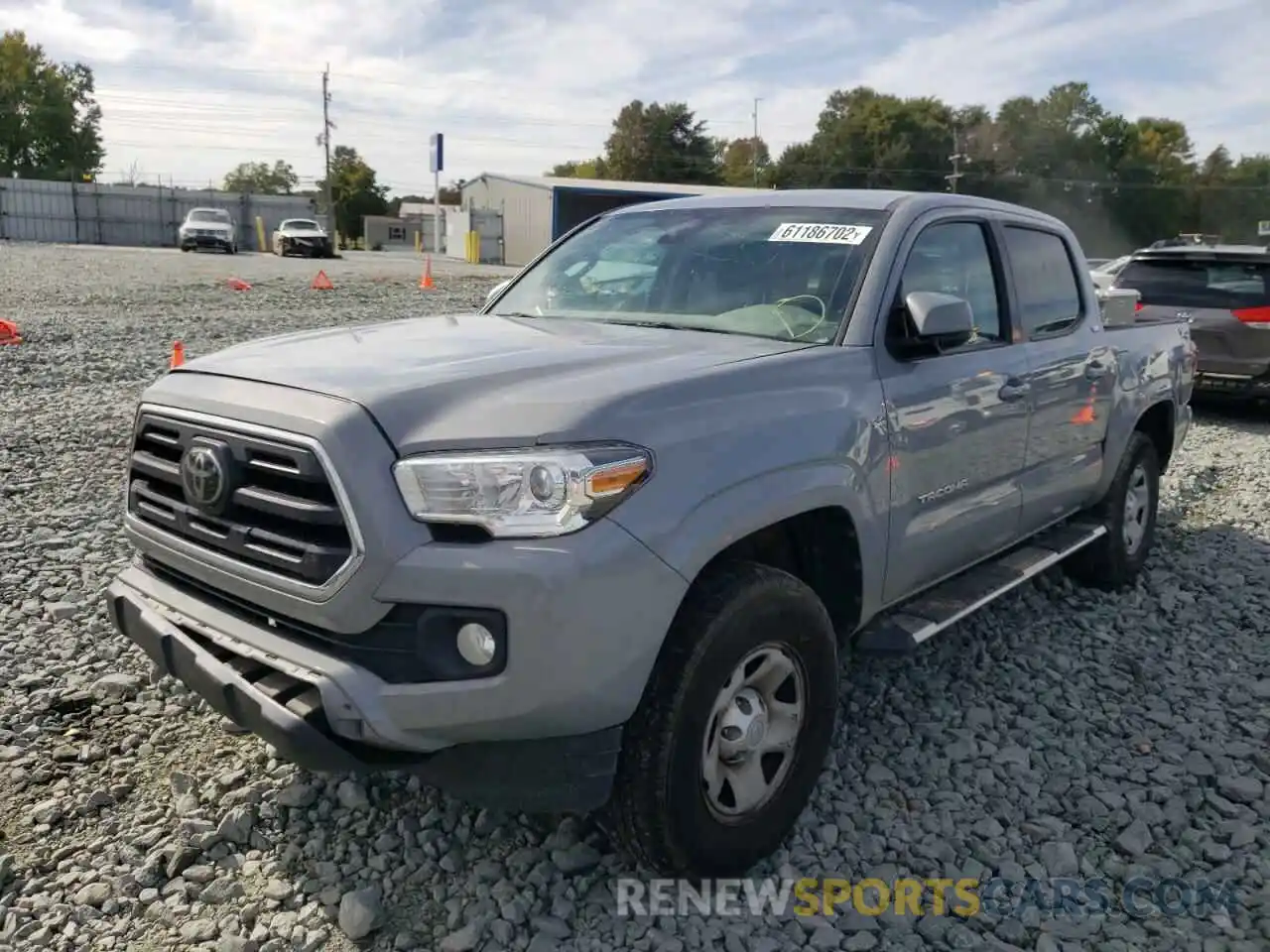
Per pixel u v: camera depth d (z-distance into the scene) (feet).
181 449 10.30
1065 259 16.71
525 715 8.59
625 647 8.75
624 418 9.09
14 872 10.18
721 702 9.75
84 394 32.40
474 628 8.54
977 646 16.03
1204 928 9.91
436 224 173.27
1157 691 14.89
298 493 9.14
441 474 8.59
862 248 12.64
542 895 10.04
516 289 14.99
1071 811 11.80
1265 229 81.00
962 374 13.00
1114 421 17.33
